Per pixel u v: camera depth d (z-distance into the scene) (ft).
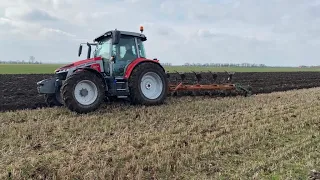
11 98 38.93
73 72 27.84
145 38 32.71
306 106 33.32
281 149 19.69
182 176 15.89
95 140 20.25
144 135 21.27
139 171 15.76
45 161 16.69
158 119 25.93
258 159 18.08
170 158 17.46
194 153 18.40
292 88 59.41
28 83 62.08
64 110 28.58
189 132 22.54
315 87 63.41
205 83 41.01
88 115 26.76
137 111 28.48
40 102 35.40
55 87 30.27
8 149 18.40
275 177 15.71
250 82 71.72
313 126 25.20
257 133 22.59
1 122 24.56
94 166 16.22
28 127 22.54
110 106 30.58
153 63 31.50
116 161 17.11
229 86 39.14
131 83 29.94
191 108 30.60
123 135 21.33
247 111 29.94
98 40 32.24
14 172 15.12
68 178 14.94
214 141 20.68
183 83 38.19
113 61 29.60
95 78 27.86
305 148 20.04
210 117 27.20
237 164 17.47
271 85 65.16
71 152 18.06
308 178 15.65
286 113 29.63
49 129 22.45
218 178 15.64
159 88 31.94
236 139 21.30
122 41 31.04
